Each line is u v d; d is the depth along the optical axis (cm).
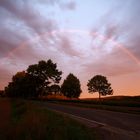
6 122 1577
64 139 1102
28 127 1238
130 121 1906
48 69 8819
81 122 1841
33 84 8700
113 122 1852
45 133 1125
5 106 2870
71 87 8288
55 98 7888
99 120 1978
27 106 2978
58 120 1752
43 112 2152
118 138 1223
